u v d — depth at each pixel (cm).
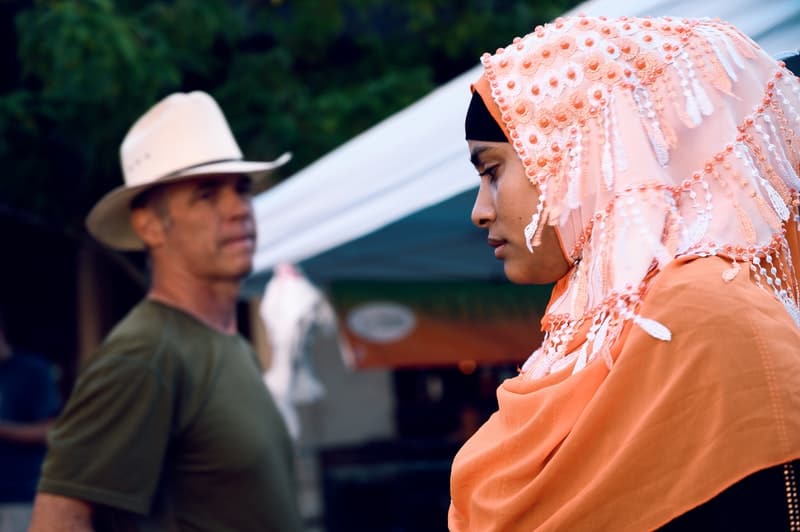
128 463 295
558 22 176
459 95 337
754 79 170
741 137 164
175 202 340
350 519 961
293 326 751
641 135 163
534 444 160
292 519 334
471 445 175
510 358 634
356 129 808
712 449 142
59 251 1051
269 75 823
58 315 1060
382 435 1038
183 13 796
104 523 303
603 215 163
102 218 374
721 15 246
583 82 168
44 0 736
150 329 315
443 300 641
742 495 142
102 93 737
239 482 317
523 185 172
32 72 761
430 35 846
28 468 610
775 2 239
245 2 881
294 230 425
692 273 153
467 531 170
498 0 863
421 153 348
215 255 339
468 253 591
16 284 1048
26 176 839
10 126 805
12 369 628
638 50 168
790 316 153
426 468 901
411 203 349
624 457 146
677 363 147
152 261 344
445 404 1016
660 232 159
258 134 809
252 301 996
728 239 158
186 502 313
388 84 825
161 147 343
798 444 140
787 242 168
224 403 320
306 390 759
